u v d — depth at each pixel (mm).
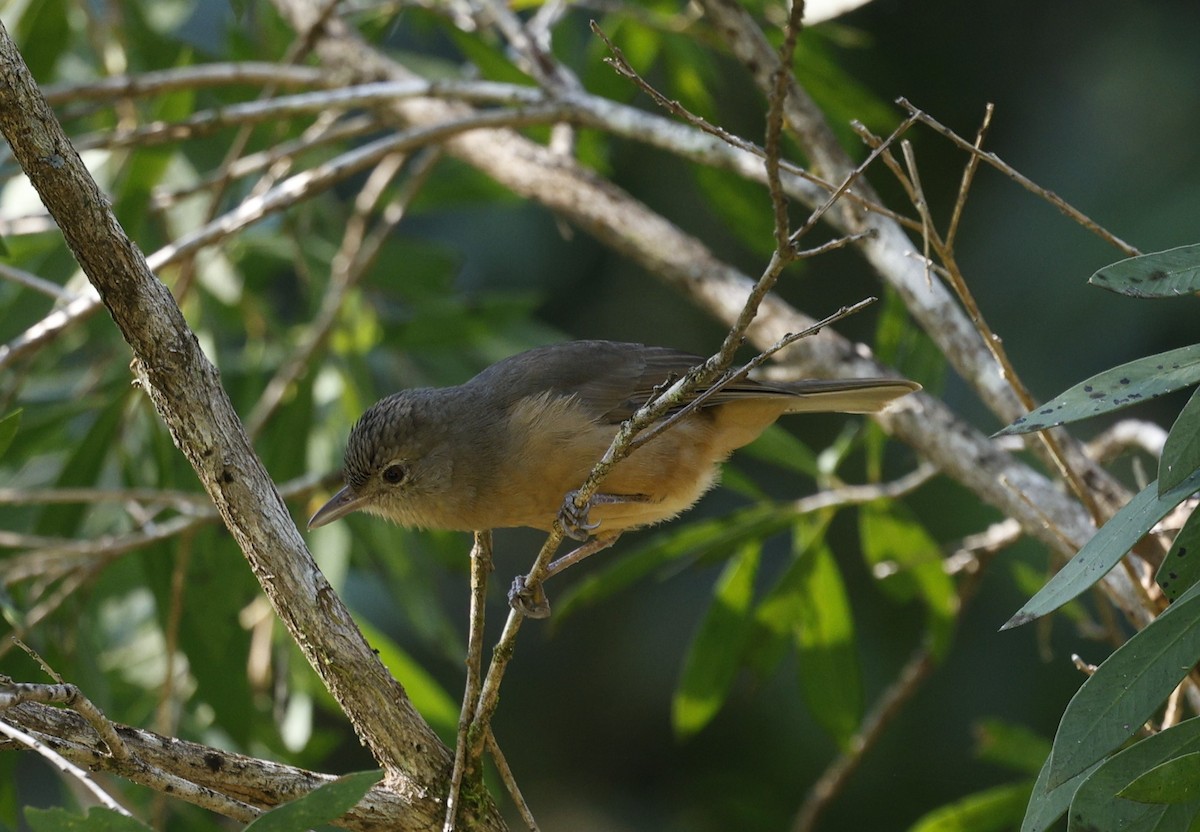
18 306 10297
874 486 10195
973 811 9688
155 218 12242
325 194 13734
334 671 5777
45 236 11922
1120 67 13484
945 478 13133
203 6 14156
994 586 13133
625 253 10164
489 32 12875
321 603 5770
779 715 13750
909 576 10516
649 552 10070
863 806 13133
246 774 5523
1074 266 12844
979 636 13164
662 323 14430
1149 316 12500
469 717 5852
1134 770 4703
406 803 5801
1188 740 4691
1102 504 7988
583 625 14812
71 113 10422
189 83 10234
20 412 6191
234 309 12727
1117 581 7539
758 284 5039
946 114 14281
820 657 10516
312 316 12695
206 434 5684
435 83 9977
